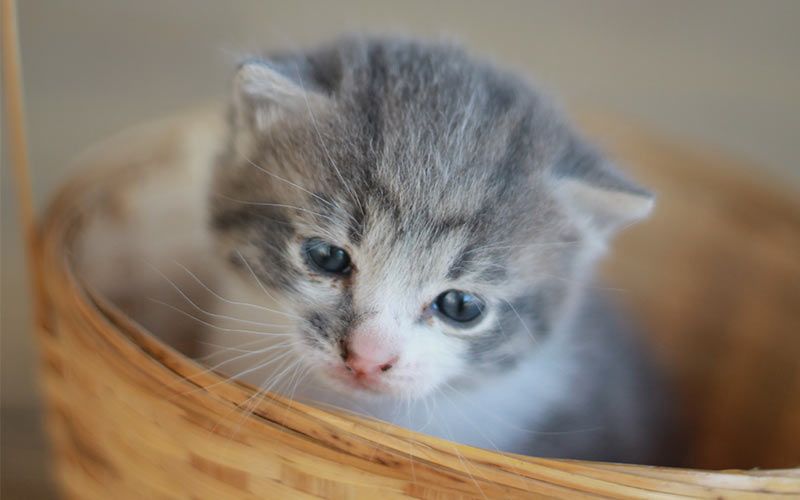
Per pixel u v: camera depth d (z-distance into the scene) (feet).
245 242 0.73
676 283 0.93
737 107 1.26
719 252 0.90
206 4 1.27
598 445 0.79
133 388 0.64
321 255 0.70
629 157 0.94
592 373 0.80
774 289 0.86
